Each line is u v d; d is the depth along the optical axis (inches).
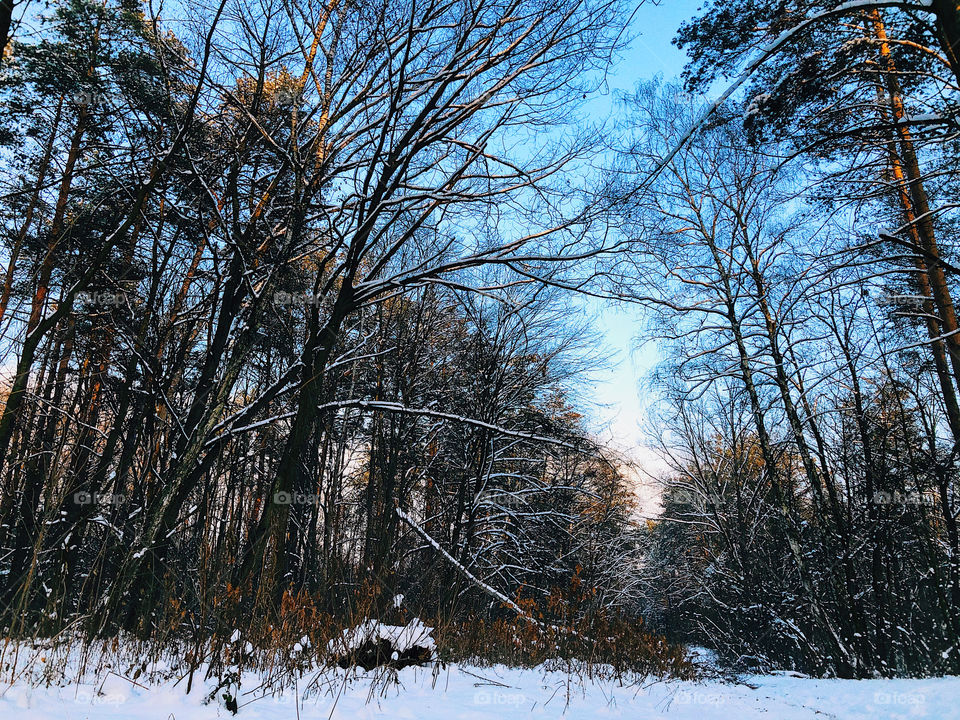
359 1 458.0
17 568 261.0
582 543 770.2
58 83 441.7
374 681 219.5
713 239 727.7
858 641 639.8
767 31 409.7
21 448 290.5
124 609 292.7
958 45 309.1
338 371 660.1
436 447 767.7
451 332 780.6
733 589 860.0
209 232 457.7
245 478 674.8
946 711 261.4
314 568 463.2
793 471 884.0
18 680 169.3
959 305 556.4
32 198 432.8
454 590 447.8
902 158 487.2
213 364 463.8
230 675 184.1
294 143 478.0
